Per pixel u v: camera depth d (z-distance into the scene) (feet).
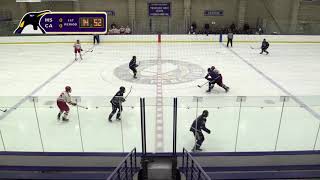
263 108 20.10
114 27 64.13
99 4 68.08
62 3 67.00
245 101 19.99
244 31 65.05
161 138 20.62
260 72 40.37
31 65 44.50
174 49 55.36
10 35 60.23
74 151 18.97
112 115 21.21
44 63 45.62
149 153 18.48
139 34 61.72
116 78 37.68
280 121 20.22
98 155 18.54
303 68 42.47
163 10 68.08
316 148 19.07
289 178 15.46
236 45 59.11
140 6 67.97
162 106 21.43
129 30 63.41
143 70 41.27
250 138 20.20
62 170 18.35
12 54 51.78
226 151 18.94
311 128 20.53
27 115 20.44
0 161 18.85
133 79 37.24
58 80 37.17
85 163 18.71
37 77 38.50
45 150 19.01
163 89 33.37
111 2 67.97
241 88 33.71
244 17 67.87
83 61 46.73
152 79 37.17
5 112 20.20
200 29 69.05
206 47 57.11
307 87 34.24
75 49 46.75
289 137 20.33
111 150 19.24
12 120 20.38
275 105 20.07
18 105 20.22
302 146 19.33
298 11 66.80
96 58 48.62
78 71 41.16
